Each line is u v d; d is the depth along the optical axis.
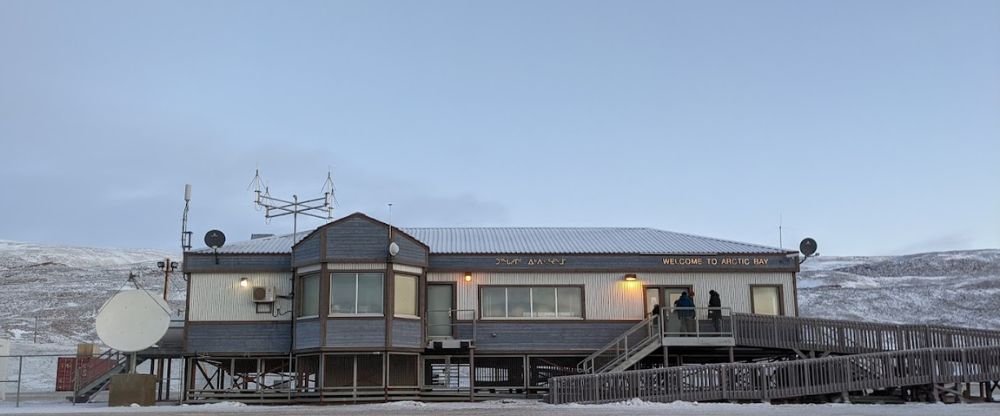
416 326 31.06
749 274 32.88
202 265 32.16
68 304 92.88
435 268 32.28
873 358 27.91
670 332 30.27
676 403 26.34
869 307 92.19
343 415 21.98
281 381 32.44
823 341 30.38
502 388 31.50
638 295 32.47
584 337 32.09
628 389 27.28
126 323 28.86
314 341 30.16
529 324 32.09
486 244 34.34
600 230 38.31
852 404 26.56
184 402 30.75
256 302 31.72
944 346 29.62
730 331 30.33
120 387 28.53
